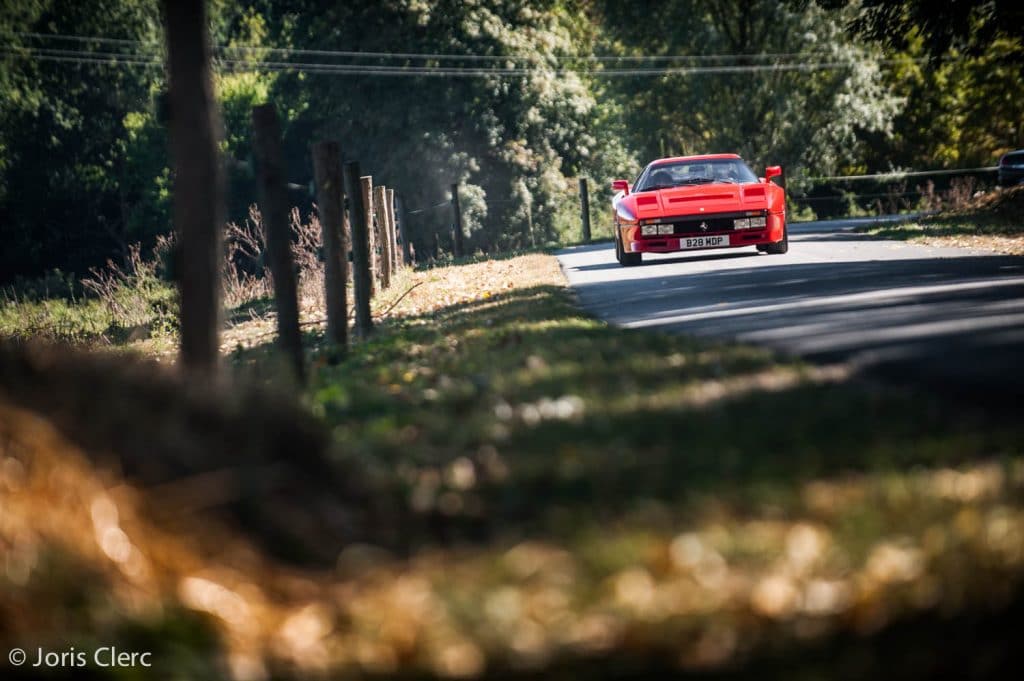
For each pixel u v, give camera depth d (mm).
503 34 149625
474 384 20062
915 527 9930
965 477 11305
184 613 9555
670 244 53625
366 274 36031
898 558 9297
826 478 11812
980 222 68312
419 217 148500
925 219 75875
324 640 9258
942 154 182000
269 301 63438
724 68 155500
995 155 181375
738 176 57000
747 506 10961
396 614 9344
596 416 15867
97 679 8570
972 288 31859
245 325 51594
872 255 49969
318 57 148500
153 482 11648
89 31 173500
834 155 158125
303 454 12945
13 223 175375
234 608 9734
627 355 21906
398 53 147750
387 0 147750
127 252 176875
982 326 23203
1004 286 31719
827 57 151125
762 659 8086
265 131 25219
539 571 9898
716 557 9703
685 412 15500
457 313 37781
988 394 15883
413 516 12062
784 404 15633
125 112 176875
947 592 8664
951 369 18172
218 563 10594
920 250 51719
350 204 35719
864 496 10898
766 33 155000
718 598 9016
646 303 35938
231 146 166250
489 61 149250
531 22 156500
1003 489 10750
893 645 8031
